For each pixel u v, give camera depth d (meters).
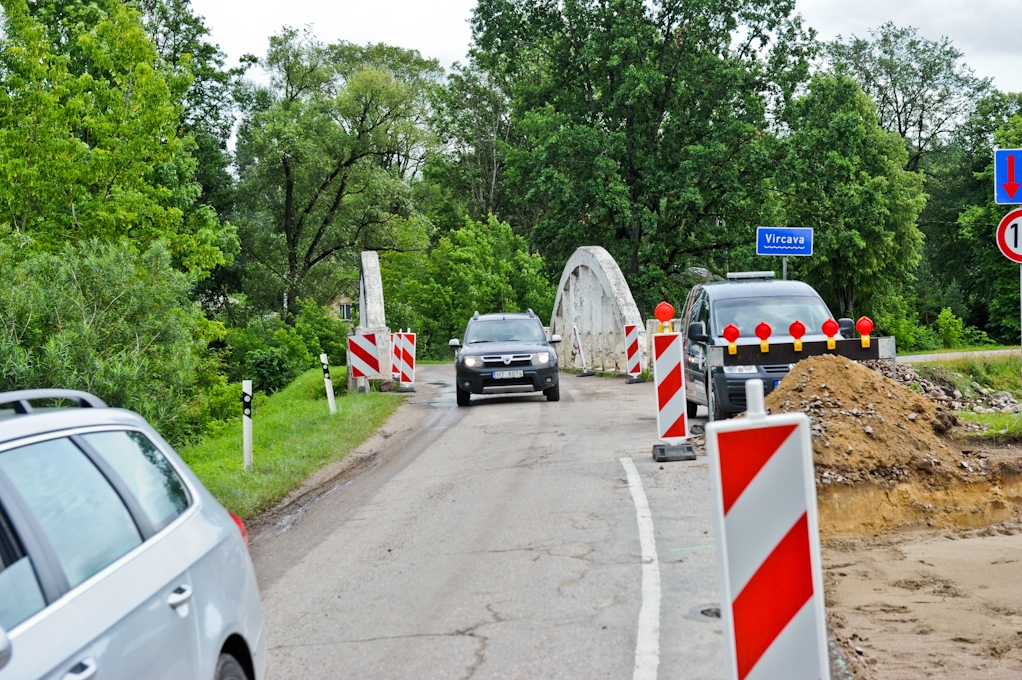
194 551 3.56
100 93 23.11
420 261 61.47
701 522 8.28
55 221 21.53
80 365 10.77
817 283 58.91
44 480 2.97
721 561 3.73
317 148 51.06
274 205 54.19
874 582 7.15
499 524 8.71
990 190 61.59
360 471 12.75
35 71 21.77
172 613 3.17
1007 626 5.96
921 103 73.62
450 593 6.59
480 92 74.75
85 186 22.25
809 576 3.78
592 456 12.28
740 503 3.75
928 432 10.82
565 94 48.47
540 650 5.34
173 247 23.77
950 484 9.84
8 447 2.90
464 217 67.25
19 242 16.48
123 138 23.12
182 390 12.74
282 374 36.44
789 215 44.50
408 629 5.86
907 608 6.43
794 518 3.77
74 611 2.68
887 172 59.47
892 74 73.38
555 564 7.17
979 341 49.66
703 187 45.53
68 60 22.52
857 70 74.25
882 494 9.66
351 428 16.66
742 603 3.75
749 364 13.41
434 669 5.15
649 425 15.29
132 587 3.01
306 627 6.03
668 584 6.48
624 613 5.91
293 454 13.38
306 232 54.44
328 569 7.47
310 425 17.05
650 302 46.41
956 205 66.94
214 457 13.37
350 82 53.12
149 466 3.74
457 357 21.41
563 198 44.53
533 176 47.53
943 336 47.59
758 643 3.76
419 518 9.23
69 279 12.00
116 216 21.84
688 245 47.44
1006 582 6.97
